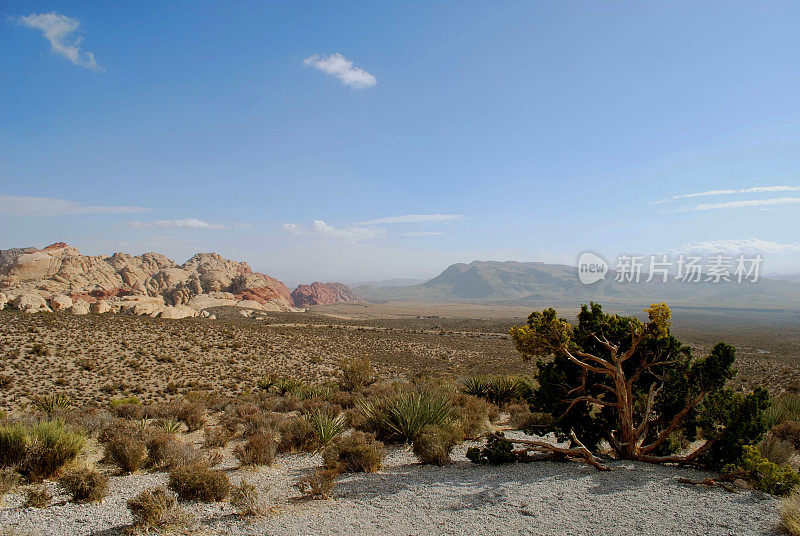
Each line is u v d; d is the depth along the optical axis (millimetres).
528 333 10328
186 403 18312
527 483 7957
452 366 55031
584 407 10500
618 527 5754
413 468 9617
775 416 12734
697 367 9219
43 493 6910
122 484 8281
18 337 41344
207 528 5961
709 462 8516
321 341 66875
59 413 15844
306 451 11539
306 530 5852
